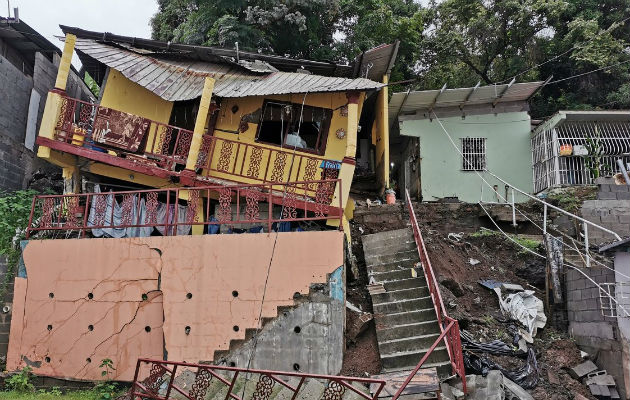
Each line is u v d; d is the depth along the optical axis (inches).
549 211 557.3
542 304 416.2
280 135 489.4
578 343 392.8
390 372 330.0
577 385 349.4
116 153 456.4
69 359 381.4
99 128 447.8
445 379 306.2
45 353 385.4
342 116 481.7
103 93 494.6
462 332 372.5
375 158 639.8
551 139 593.9
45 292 394.6
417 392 286.0
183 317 365.1
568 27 762.8
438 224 558.6
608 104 741.3
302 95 482.3
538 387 341.7
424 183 630.5
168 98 448.5
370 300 397.7
